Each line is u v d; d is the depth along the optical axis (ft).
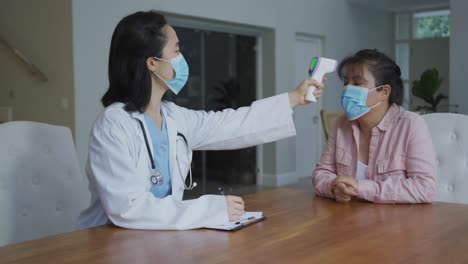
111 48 5.05
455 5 20.51
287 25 21.83
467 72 20.36
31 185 5.62
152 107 5.24
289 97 5.76
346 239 4.00
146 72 4.96
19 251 3.78
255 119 5.73
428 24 29.58
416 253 3.61
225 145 5.77
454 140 6.51
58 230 5.78
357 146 6.41
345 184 5.64
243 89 21.16
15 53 15.23
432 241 3.92
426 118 6.81
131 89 4.95
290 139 22.41
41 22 15.05
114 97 5.10
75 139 14.32
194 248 3.79
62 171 5.90
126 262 3.48
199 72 19.29
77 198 5.96
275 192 6.40
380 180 6.12
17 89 15.99
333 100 24.91
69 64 14.30
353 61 6.23
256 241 3.96
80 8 14.28
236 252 3.67
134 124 4.92
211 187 20.33
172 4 16.79
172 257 3.58
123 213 4.42
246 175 21.80
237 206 4.52
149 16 5.00
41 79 15.14
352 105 6.18
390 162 6.04
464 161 6.38
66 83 14.47
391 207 5.33
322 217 4.84
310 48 24.14
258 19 20.25
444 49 28.96
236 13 19.22
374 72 6.09
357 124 6.50
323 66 5.63
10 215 5.41
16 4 15.83
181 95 18.69
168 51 4.99
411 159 5.86
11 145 5.54
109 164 4.59
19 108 16.01
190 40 18.93
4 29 16.26
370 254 3.59
